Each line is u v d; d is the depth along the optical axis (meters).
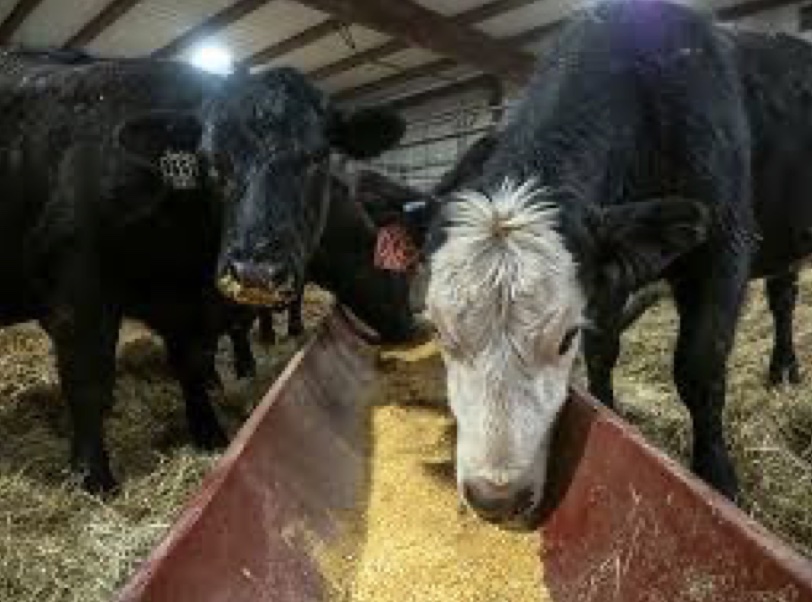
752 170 3.94
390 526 2.88
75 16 13.02
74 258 4.03
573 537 2.45
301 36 13.58
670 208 2.64
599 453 2.48
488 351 2.46
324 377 3.93
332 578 2.50
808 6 10.33
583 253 2.60
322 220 4.34
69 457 4.44
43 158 4.12
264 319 7.40
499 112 13.84
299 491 2.72
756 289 7.59
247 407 5.39
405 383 4.67
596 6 3.70
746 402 4.65
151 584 1.66
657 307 7.32
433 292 2.53
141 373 5.95
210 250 4.26
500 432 2.43
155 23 13.29
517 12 11.73
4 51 4.90
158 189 4.03
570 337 2.56
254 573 2.15
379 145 4.40
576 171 2.96
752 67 4.03
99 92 4.25
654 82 3.37
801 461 3.86
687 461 4.15
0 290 4.36
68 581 3.10
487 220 2.56
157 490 3.83
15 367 5.89
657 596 1.99
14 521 3.61
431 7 11.70
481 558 2.62
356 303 5.66
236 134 4.00
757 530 1.74
